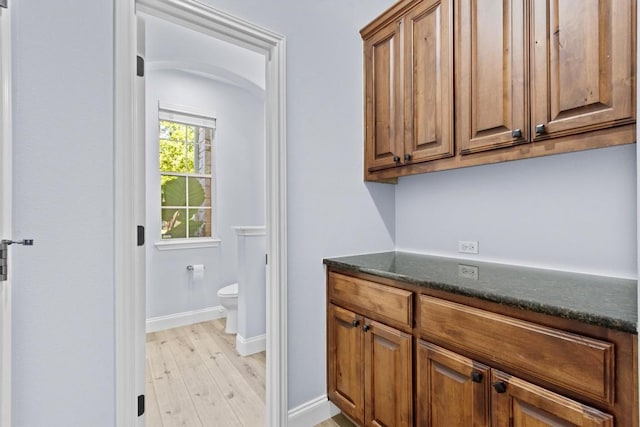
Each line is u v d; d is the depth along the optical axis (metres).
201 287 3.34
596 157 1.32
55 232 1.07
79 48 1.11
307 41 1.73
